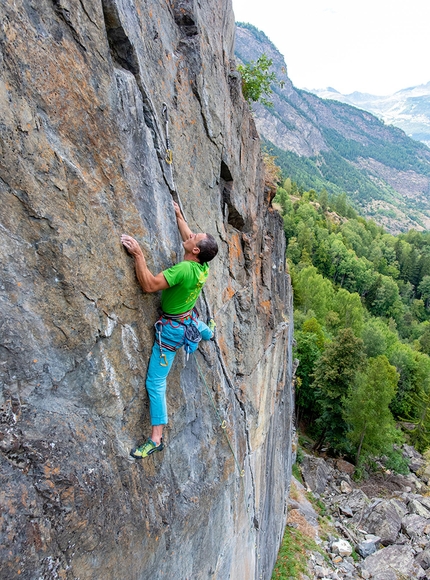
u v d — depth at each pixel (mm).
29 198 3053
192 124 6184
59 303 3326
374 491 26094
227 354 8195
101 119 3787
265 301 11906
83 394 3627
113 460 3891
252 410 9828
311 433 33719
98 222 3740
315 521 20000
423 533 20391
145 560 4395
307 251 94438
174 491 5152
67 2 3289
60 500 3096
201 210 6781
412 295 113312
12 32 2859
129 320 4219
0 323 2877
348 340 29016
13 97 2887
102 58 3779
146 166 4648
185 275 4316
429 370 47125
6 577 2621
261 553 11531
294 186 152375
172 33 5762
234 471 7504
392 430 31547
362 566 17500
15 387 2994
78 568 3322
